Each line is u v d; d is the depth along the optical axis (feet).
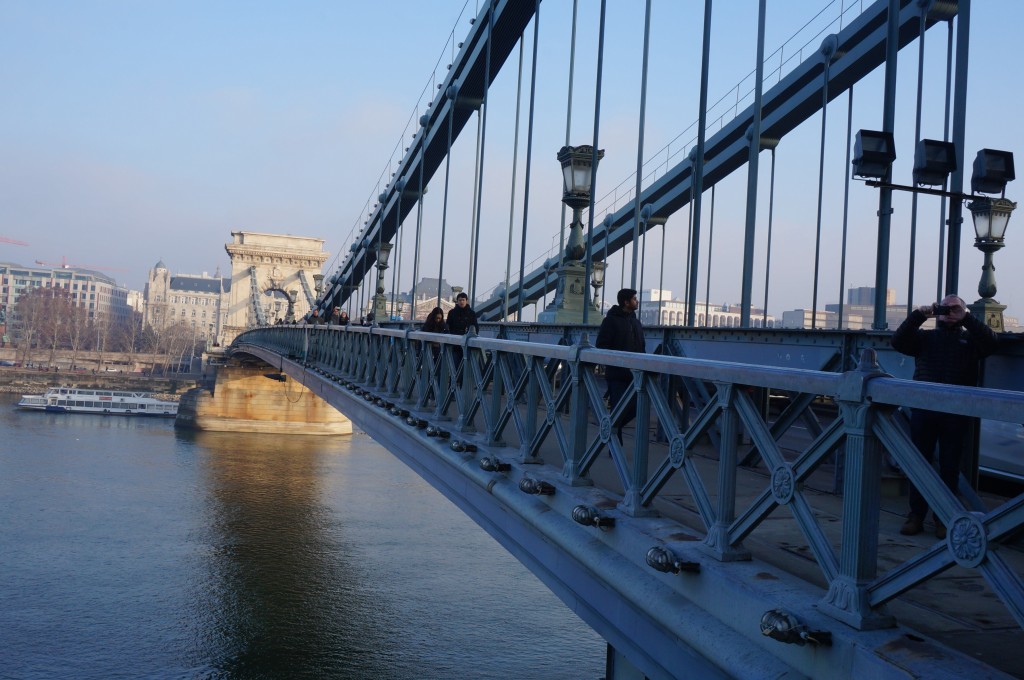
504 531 19.26
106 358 412.57
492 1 54.49
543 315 38.22
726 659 9.57
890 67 20.45
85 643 65.41
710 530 11.02
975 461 15.23
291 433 207.21
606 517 13.35
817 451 8.89
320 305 150.10
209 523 105.50
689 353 25.98
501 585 83.15
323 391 59.67
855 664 7.84
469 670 62.23
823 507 15.74
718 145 50.93
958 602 10.21
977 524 6.84
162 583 80.79
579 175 36.35
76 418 231.30
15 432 189.37
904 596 10.46
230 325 275.18
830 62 38.40
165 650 64.80
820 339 20.07
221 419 205.87
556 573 15.90
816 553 8.87
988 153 20.16
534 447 18.52
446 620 72.64
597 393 15.05
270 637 67.77
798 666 8.66
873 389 7.97
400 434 32.63
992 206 32.89
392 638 68.28
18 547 91.15
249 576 83.82
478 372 23.00
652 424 29.07
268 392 209.77
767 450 9.77
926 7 31.17
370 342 41.70
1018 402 6.31
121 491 123.13
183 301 561.84
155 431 203.62
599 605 13.84
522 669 62.69
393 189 84.23
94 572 83.51
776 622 8.41
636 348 21.04
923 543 13.24
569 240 37.14
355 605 75.92
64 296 563.07
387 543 98.22
